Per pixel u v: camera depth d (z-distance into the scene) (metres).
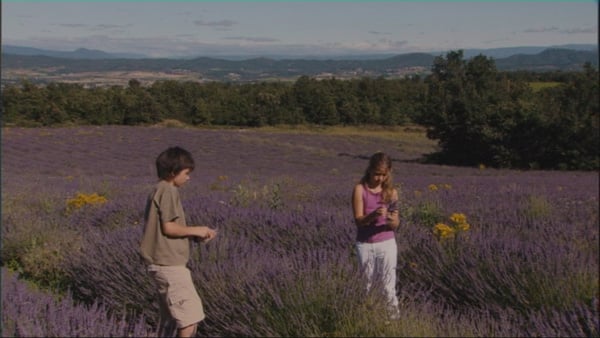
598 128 42.88
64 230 8.80
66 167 33.12
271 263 5.37
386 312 4.40
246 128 85.56
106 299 5.64
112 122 79.50
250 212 8.78
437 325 4.22
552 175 33.25
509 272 5.62
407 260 6.43
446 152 51.19
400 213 9.20
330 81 99.81
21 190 14.73
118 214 9.77
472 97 49.22
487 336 4.25
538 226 8.69
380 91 95.25
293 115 90.12
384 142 64.19
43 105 74.88
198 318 4.44
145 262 4.44
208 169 34.34
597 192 16.17
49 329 3.91
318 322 4.41
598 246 7.32
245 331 4.55
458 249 6.32
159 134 54.34
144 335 3.94
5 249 8.00
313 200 13.02
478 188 16.55
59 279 6.98
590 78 45.25
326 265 4.98
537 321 4.59
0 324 3.88
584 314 4.61
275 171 33.88
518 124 45.41
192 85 95.00
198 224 8.56
